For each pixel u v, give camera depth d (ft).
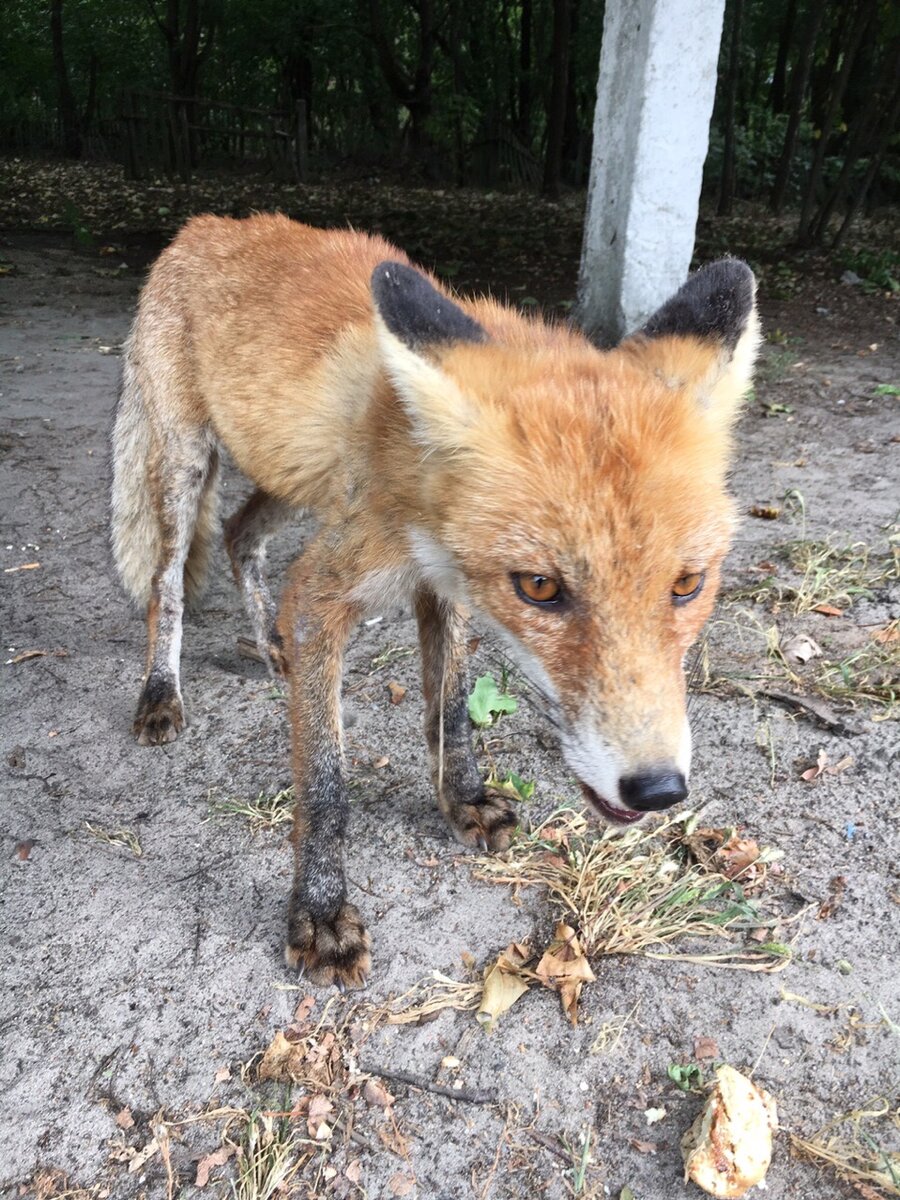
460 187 13.78
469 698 2.14
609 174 4.39
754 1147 1.18
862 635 2.41
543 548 1.21
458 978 1.53
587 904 1.62
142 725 2.19
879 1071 1.33
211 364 2.00
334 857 1.57
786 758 1.98
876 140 9.38
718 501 1.30
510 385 1.35
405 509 1.44
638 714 1.16
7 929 1.67
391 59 13.33
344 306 1.75
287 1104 1.35
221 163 14.74
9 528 3.27
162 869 1.80
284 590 1.68
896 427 4.06
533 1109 1.33
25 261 7.64
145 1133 1.33
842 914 1.60
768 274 7.36
